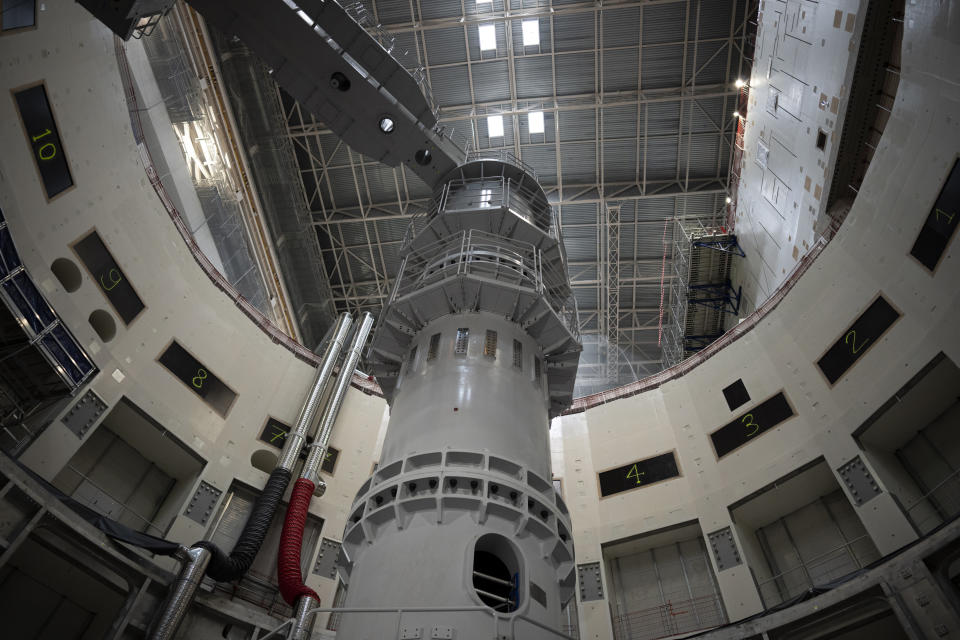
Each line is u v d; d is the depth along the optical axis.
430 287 18.48
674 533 24.56
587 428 29.55
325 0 20.94
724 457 24.67
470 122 39.69
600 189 41.16
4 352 17.28
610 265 43.94
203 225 33.38
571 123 39.56
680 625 22.66
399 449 15.13
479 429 15.10
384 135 23.80
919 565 15.63
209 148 34.44
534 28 36.59
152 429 22.55
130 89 24.88
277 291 40.72
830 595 17.14
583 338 47.00
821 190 24.89
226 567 20.05
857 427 20.19
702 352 28.69
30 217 18.34
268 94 37.34
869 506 19.19
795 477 21.86
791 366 23.84
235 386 26.62
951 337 17.31
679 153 39.91
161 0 19.20
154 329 23.55
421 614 11.40
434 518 13.16
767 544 23.08
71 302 19.67
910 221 19.00
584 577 24.30
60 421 18.92
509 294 18.31
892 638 17.00
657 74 37.91
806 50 26.41
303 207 41.38
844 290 22.17
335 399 28.55
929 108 18.03
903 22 19.61
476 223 21.77
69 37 20.23
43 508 15.63
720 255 36.75
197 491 23.14
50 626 18.27
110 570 17.89
